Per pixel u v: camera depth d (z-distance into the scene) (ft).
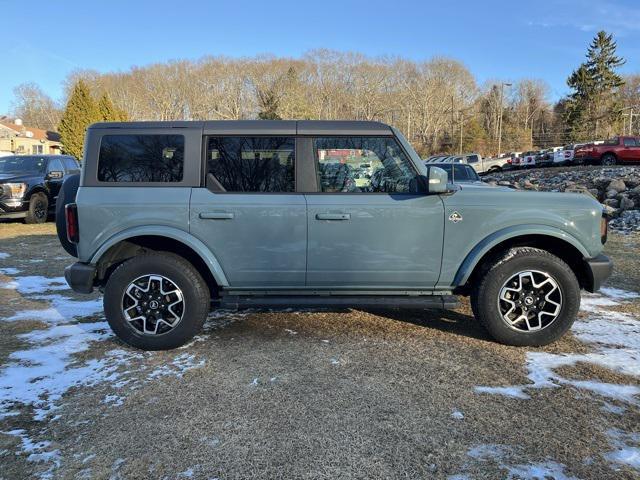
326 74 268.21
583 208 13.46
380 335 14.61
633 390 11.12
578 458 8.66
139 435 9.39
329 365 12.46
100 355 13.12
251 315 16.48
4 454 8.79
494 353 13.21
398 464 8.52
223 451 8.90
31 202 38.63
